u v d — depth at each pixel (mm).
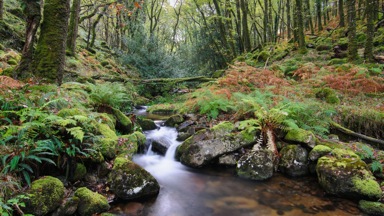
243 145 5262
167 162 5496
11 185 2818
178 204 3945
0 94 3961
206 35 21281
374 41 11477
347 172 4027
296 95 7281
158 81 13430
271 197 4141
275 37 21953
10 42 10180
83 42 18547
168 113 9805
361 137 5277
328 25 21125
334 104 6492
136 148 5020
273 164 4883
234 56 19328
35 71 5887
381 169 4199
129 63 17141
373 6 9172
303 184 4512
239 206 3916
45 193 3047
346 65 8656
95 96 6039
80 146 3830
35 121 3400
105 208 3484
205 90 8148
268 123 5371
